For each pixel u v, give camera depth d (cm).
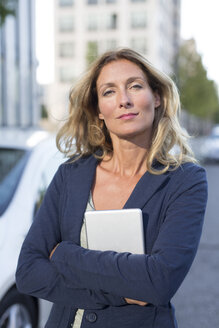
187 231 123
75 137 157
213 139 1944
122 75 136
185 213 125
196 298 377
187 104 3203
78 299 125
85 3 5175
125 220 124
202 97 3322
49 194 146
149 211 129
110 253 122
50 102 5044
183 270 119
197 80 3206
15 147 300
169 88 143
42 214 143
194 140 1669
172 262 118
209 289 397
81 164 147
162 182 129
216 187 1120
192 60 3209
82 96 152
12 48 2275
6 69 2219
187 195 128
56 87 5222
